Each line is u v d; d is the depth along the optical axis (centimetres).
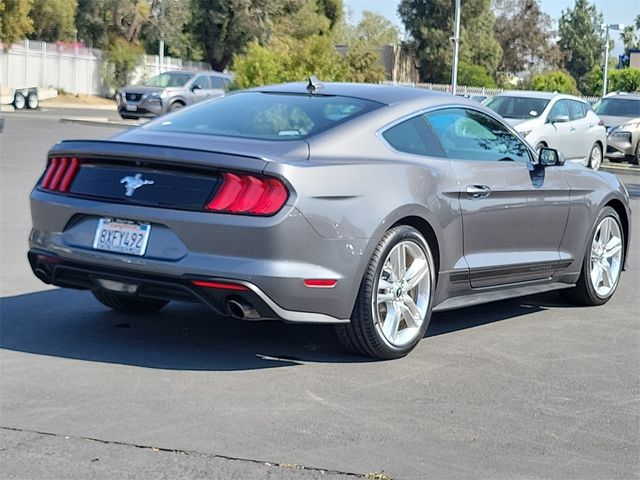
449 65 7344
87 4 5644
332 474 413
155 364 567
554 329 703
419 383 551
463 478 415
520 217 686
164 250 543
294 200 531
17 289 755
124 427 460
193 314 696
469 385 552
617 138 2450
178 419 474
